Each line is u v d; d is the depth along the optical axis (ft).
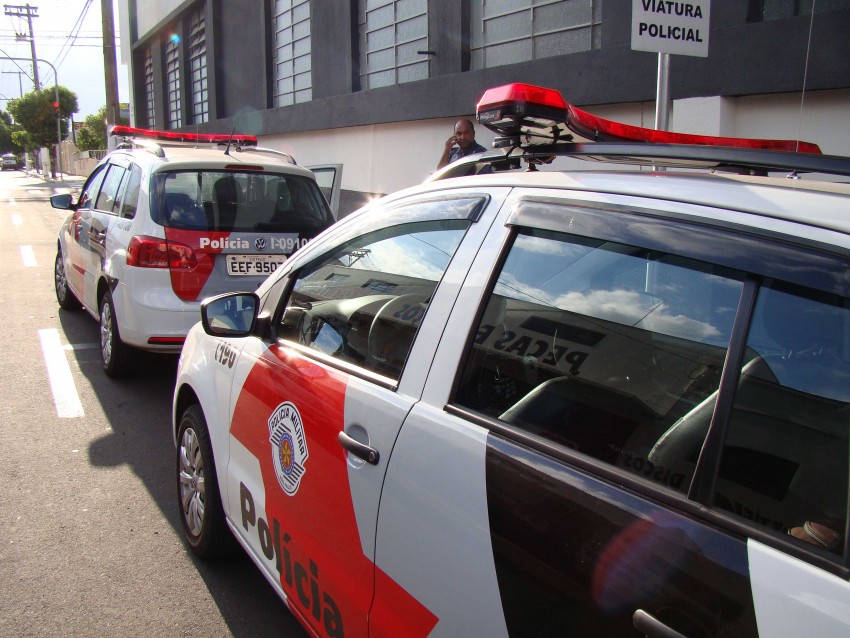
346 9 39.65
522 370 5.84
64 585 10.34
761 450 4.34
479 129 29.94
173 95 78.33
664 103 12.80
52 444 15.30
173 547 11.41
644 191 5.44
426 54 33.12
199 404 10.89
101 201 21.09
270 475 8.43
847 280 4.10
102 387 18.95
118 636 9.31
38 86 203.21
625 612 4.47
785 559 3.96
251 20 53.62
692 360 4.87
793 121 18.66
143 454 14.87
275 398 8.38
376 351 7.22
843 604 3.63
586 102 23.98
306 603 7.71
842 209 4.44
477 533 5.46
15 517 12.21
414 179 35.55
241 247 17.15
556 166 16.79
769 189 4.96
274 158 19.29
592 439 5.25
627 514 4.71
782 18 18.30
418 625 5.93
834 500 4.01
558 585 4.88
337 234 8.75
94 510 12.51
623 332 5.32
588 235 5.59
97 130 166.20
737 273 4.67
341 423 7.07
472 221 6.66
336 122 41.11
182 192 16.94
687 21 12.40
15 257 40.55
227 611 9.87
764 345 4.46
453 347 6.27
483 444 5.68
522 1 27.71
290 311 9.06
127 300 16.85
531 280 5.99
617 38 22.91
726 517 4.34
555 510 5.05
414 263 7.20
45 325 25.14
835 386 4.14
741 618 3.94
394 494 6.22
